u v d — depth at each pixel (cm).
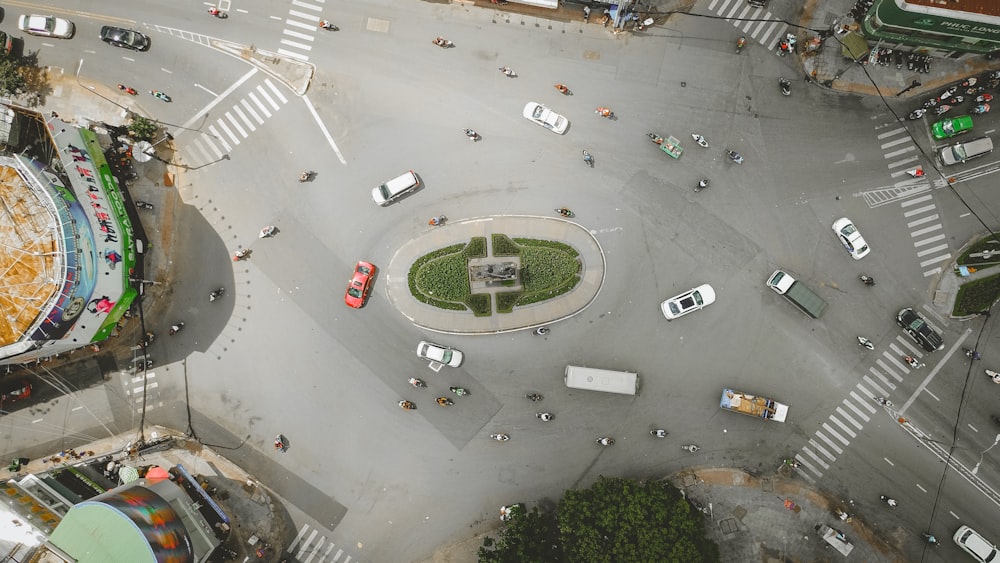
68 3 6444
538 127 6366
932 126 6216
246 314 6381
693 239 6288
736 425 6203
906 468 6116
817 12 6325
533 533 5584
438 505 6250
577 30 6391
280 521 6269
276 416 6338
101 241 5688
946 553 6031
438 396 6297
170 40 6450
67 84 6425
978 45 5931
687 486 6169
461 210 6366
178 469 6034
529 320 6284
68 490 5812
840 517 6097
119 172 6344
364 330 6347
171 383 6356
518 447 6250
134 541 4962
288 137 6425
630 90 6369
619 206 6319
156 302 6369
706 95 6341
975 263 6141
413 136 6412
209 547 5931
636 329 6278
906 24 5803
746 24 6341
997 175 6206
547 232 6334
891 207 6234
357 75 6438
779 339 6222
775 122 6312
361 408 6334
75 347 5881
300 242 6397
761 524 6116
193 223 6406
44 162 6194
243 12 6438
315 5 6431
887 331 6184
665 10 6369
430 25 6438
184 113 6450
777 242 6256
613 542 5284
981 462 6072
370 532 6259
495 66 6412
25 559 5181
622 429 6228
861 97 6294
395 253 6362
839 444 6156
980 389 6088
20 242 5338
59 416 6312
